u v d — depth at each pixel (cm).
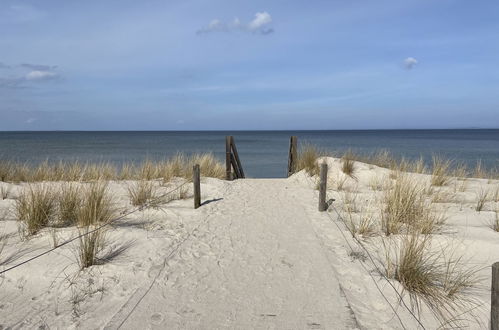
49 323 327
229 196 855
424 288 376
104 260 450
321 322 321
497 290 239
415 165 1159
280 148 5100
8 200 737
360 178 1020
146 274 417
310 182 1023
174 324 317
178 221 636
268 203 776
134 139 8806
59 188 694
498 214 654
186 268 434
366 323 322
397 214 584
